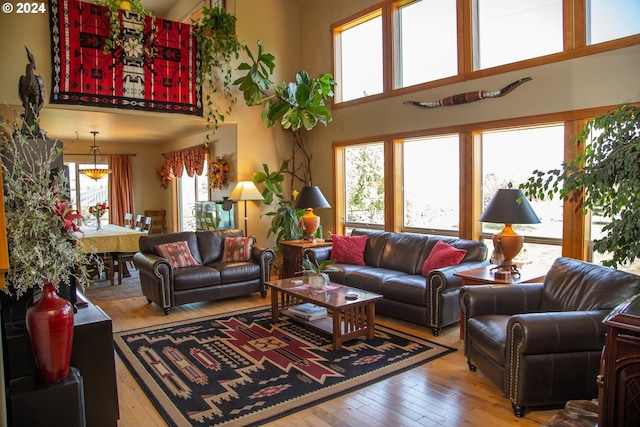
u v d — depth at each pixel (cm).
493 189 471
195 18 769
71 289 251
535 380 252
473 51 470
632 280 259
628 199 252
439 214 526
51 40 483
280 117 606
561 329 249
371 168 607
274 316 443
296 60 689
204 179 801
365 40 603
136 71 538
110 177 912
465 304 321
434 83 505
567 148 397
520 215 347
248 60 636
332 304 366
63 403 205
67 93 493
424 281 423
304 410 270
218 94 611
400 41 554
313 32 669
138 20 538
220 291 509
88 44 506
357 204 634
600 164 259
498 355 273
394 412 267
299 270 559
